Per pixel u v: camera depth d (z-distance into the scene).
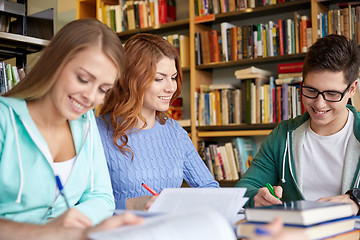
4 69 2.67
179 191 1.27
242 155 3.23
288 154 1.83
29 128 1.20
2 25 2.76
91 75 1.08
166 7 3.53
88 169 1.36
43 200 1.23
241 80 3.20
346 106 1.78
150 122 1.90
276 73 3.33
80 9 3.91
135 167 1.78
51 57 1.12
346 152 1.69
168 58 1.80
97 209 1.27
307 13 3.20
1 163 1.17
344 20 2.79
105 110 1.85
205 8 3.37
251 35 3.16
